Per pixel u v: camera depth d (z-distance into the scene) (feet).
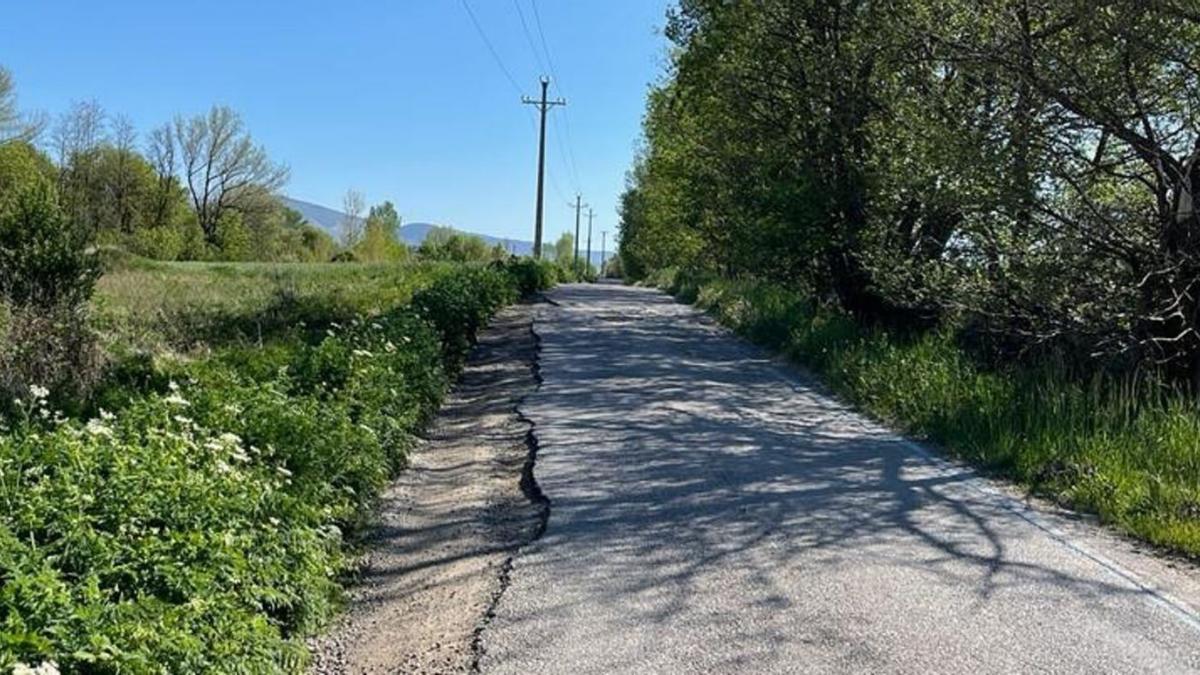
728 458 28.25
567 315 86.12
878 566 18.49
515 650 14.62
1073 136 36.52
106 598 11.68
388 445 26.53
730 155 75.20
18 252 44.60
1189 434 25.54
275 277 101.09
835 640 14.87
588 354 55.36
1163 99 34.42
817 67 60.59
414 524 22.27
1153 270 34.24
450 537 21.18
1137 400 29.84
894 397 36.78
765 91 66.80
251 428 20.94
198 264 155.12
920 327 53.42
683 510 22.52
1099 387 31.89
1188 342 33.86
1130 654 14.47
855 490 24.57
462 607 16.93
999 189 36.81
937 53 42.63
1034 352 38.99
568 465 27.22
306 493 19.24
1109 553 19.57
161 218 244.42
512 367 49.70
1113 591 17.26
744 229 68.54
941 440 31.12
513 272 115.75
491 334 67.21
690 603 16.48
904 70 49.47
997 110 38.63
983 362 39.96
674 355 56.08
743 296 83.20
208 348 43.34
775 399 40.24
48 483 13.87
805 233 59.67
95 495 13.99
